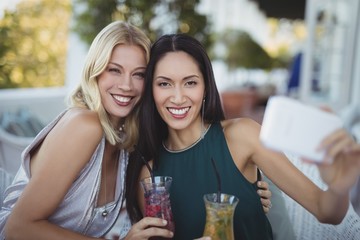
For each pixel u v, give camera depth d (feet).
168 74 4.38
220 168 4.47
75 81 15.64
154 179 3.87
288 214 5.50
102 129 4.50
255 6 38.81
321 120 2.83
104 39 4.66
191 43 4.44
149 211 3.80
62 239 4.17
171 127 4.64
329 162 2.89
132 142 4.99
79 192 4.57
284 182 4.26
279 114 2.76
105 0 12.43
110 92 4.77
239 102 26.32
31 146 4.62
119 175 4.97
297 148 2.80
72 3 13.21
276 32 44.24
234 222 4.39
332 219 3.79
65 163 4.24
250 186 4.42
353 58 16.46
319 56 17.26
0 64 14.99
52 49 16.75
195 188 4.48
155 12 13.02
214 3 26.43
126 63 4.68
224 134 4.65
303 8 35.12
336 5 16.70
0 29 14.92
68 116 4.51
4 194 5.03
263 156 4.39
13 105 13.71
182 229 4.48
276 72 35.96
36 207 4.18
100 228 4.89
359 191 9.83
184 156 4.63
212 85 4.60
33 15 15.89
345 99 16.63
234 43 31.01
